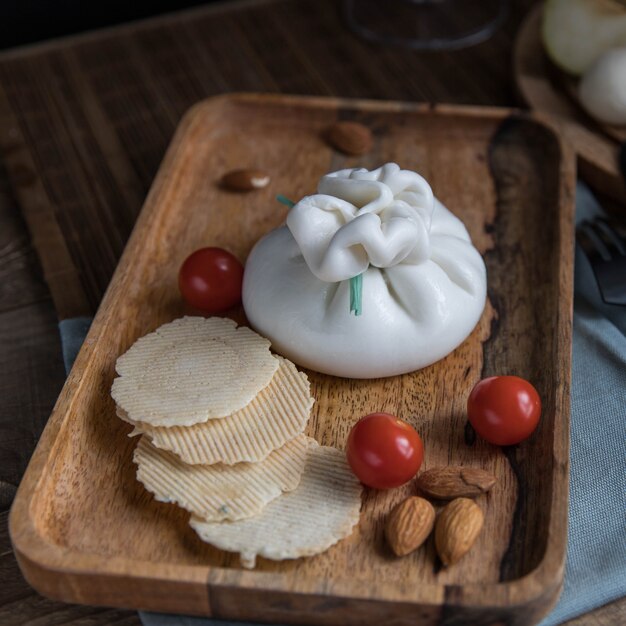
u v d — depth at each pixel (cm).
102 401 53
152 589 47
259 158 64
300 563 48
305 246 52
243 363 52
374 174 54
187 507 49
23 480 49
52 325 59
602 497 52
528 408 51
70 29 82
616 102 64
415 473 50
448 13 78
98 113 71
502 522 49
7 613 49
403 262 54
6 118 71
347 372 54
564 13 67
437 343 54
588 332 57
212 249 57
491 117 64
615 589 49
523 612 46
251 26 77
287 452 50
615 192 64
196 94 72
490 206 62
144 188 66
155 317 57
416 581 48
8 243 64
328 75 73
